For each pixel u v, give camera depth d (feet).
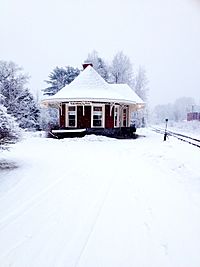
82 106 75.46
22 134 32.65
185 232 14.35
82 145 56.34
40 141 63.57
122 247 12.78
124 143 61.00
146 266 11.30
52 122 123.44
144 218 16.19
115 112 79.25
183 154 40.14
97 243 13.16
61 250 12.53
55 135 71.92
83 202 19.11
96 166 32.50
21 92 114.32
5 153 42.70
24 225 15.29
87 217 16.38
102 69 158.10
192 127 154.51
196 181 24.43
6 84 112.47
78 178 26.30
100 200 19.52
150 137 80.79
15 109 109.81
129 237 13.76
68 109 76.38
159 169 30.60
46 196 20.51
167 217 16.31
